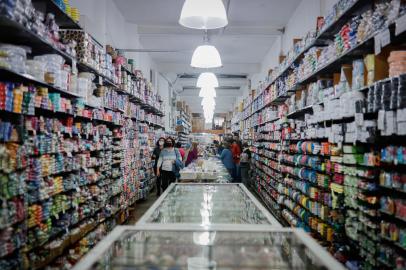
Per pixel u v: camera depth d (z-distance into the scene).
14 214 3.06
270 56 12.22
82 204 5.05
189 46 12.17
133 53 9.91
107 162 6.14
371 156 3.47
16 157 3.07
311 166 5.53
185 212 3.12
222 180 6.77
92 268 1.68
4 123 2.90
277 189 8.38
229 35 10.39
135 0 8.19
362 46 3.64
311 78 5.59
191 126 35.53
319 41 5.18
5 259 3.06
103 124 6.29
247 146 12.36
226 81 18.77
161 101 13.49
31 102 3.29
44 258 3.71
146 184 10.30
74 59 4.45
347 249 4.11
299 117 7.14
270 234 2.28
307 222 5.88
